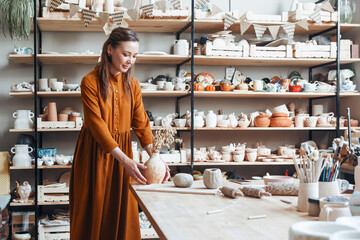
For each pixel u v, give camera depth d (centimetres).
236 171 379
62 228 333
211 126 363
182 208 130
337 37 370
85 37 380
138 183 193
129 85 228
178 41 359
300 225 71
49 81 349
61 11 333
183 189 167
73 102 378
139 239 237
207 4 361
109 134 208
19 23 325
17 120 339
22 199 332
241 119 370
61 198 334
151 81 375
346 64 413
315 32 405
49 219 347
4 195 331
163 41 393
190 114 365
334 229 70
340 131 403
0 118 369
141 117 237
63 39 377
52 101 376
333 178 132
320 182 131
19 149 335
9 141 369
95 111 211
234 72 404
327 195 130
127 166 198
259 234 97
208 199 147
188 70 398
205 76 388
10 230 356
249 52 362
